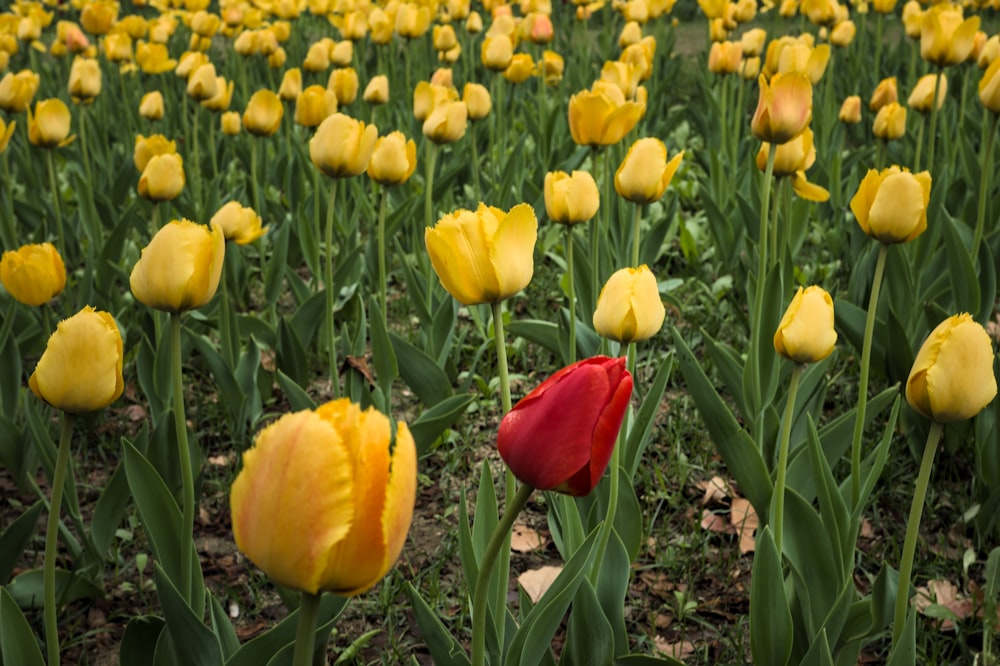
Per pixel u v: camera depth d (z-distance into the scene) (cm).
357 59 862
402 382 443
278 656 188
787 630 216
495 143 719
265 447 107
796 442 323
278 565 108
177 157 350
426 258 467
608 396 135
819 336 214
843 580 238
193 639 197
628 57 545
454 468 367
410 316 496
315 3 941
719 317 472
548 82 696
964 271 359
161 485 222
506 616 224
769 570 213
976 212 474
